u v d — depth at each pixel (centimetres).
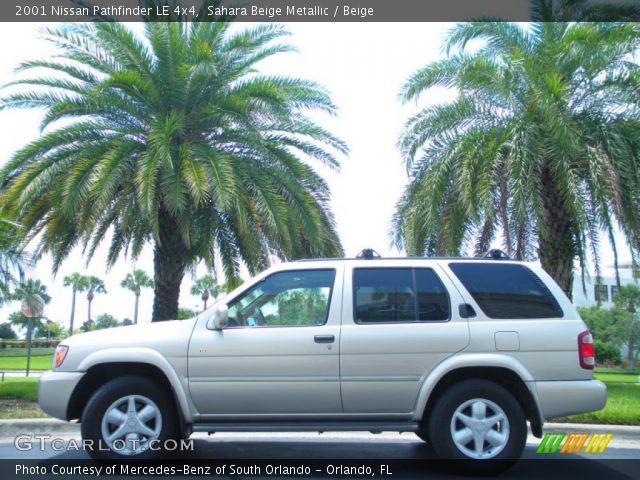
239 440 837
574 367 634
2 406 1093
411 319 652
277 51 1466
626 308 4612
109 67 1422
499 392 629
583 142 1255
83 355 650
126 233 1502
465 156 1308
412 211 1391
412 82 1396
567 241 1356
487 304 655
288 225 1433
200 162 1320
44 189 1335
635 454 776
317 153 1545
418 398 633
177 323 664
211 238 1498
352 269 674
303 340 641
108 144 1347
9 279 1288
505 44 1388
